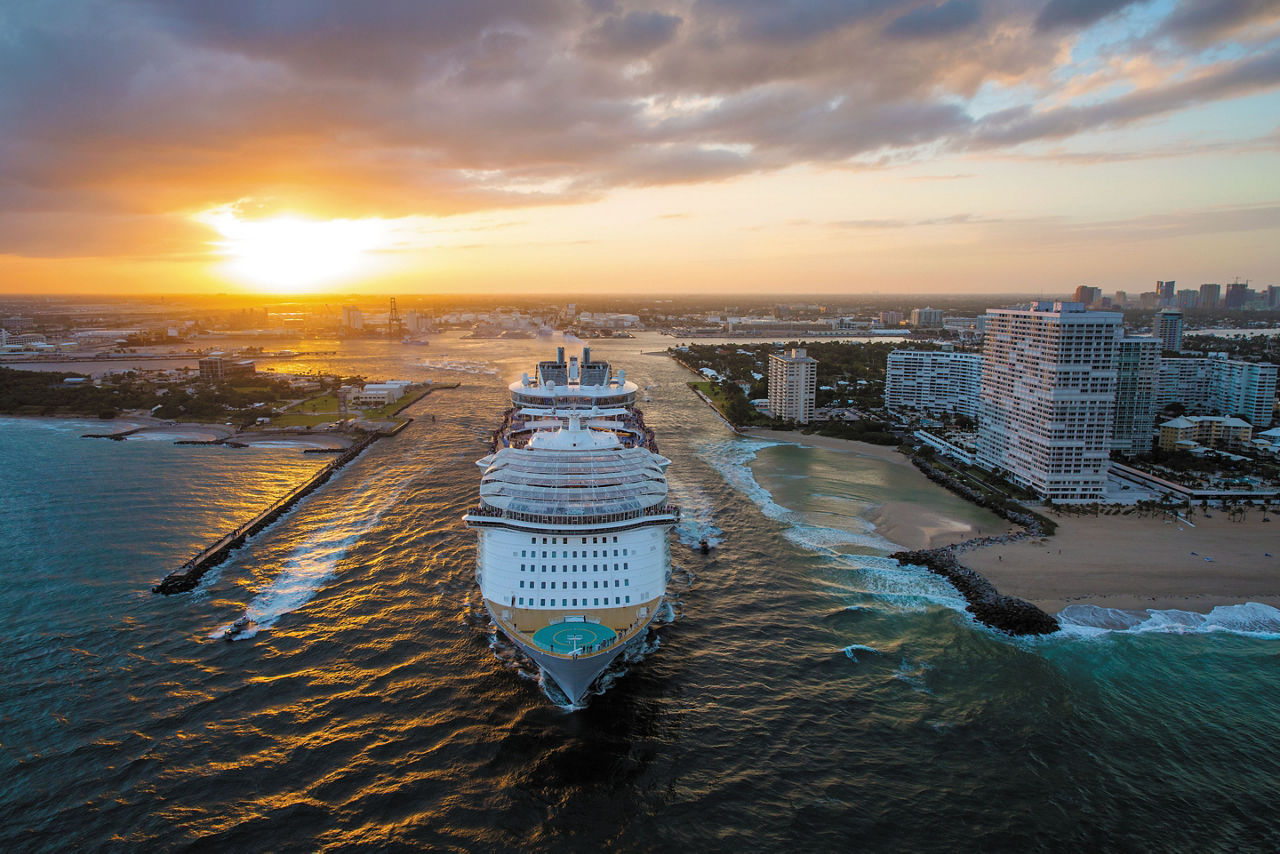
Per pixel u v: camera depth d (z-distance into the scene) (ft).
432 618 309.01
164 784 210.59
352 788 210.18
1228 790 216.95
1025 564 382.63
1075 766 226.17
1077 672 281.13
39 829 193.36
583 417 397.60
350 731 234.99
